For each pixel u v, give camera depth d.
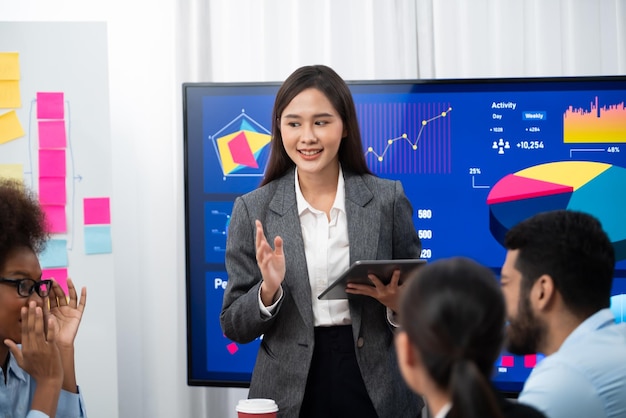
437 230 3.43
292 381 2.19
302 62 3.73
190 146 3.49
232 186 3.48
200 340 3.50
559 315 1.57
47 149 3.31
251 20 3.74
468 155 3.41
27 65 3.31
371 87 3.42
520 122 3.39
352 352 2.19
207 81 3.72
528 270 1.58
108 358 3.33
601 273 1.56
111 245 3.33
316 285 2.21
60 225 3.31
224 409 3.74
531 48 3.74
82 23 3.31
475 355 1.06
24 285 1.76
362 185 2.27
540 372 1.50
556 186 3.39
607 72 3.74
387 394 2.17
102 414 3.32
